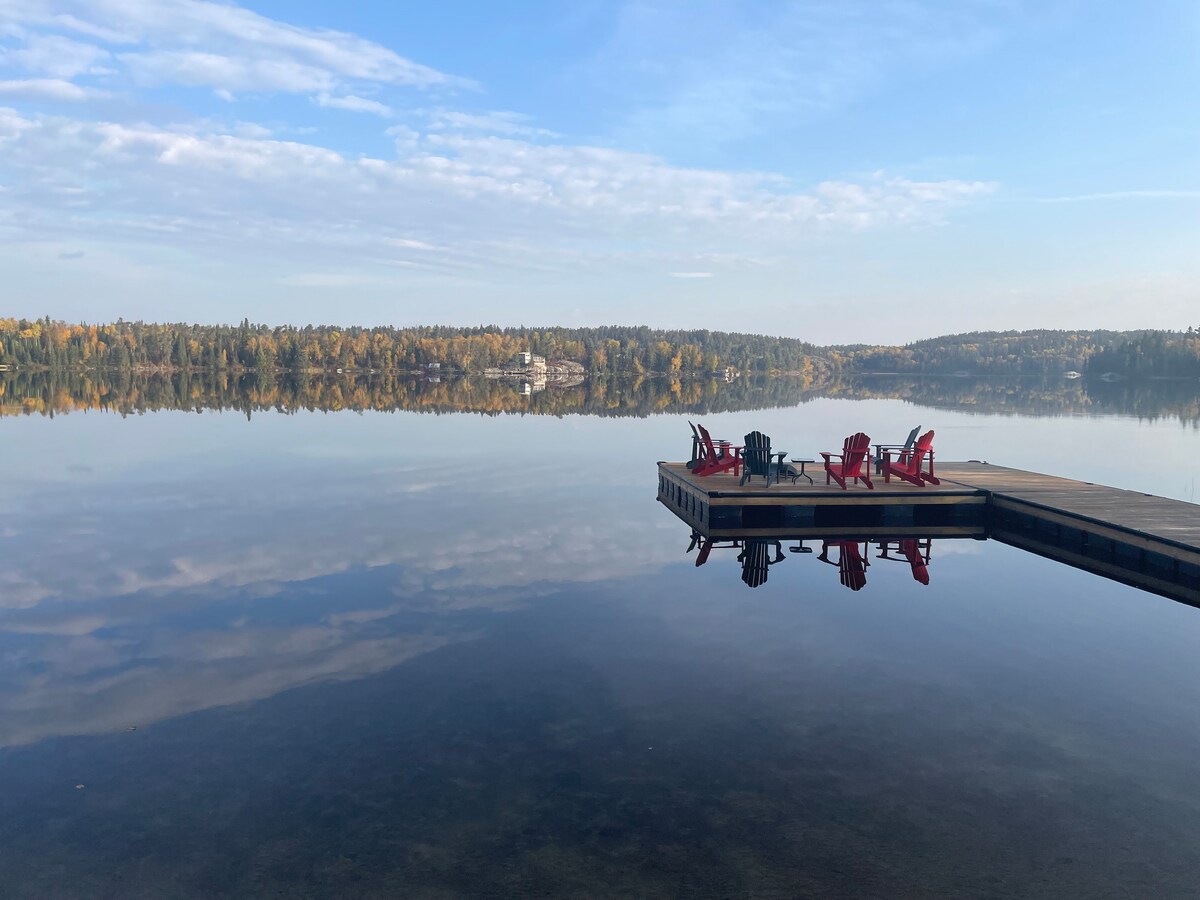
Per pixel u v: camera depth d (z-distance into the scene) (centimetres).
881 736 543
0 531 1175
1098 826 439
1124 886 389
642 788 476
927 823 441
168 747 525
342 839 426
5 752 517
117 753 517
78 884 390
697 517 1349
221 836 429
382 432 2802
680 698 604
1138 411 4262
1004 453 2302
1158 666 676
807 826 438
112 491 1525
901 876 396
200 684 627
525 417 3716
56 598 850
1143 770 500
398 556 1044
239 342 12850
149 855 412
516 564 1012
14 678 638
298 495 1500
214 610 813
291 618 789
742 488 1330
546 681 635
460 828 436
